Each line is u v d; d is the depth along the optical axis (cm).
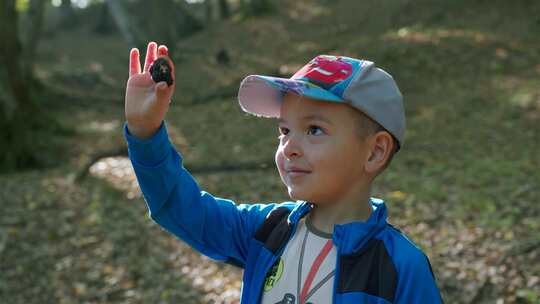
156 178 155
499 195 729
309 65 155
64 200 810
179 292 551
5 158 1019
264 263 161
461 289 507
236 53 2192
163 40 2027
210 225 168
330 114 149
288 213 167
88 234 688
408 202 721
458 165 889
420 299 144
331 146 148
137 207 768
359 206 156
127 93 151
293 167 152
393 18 1991
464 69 1466
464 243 591
